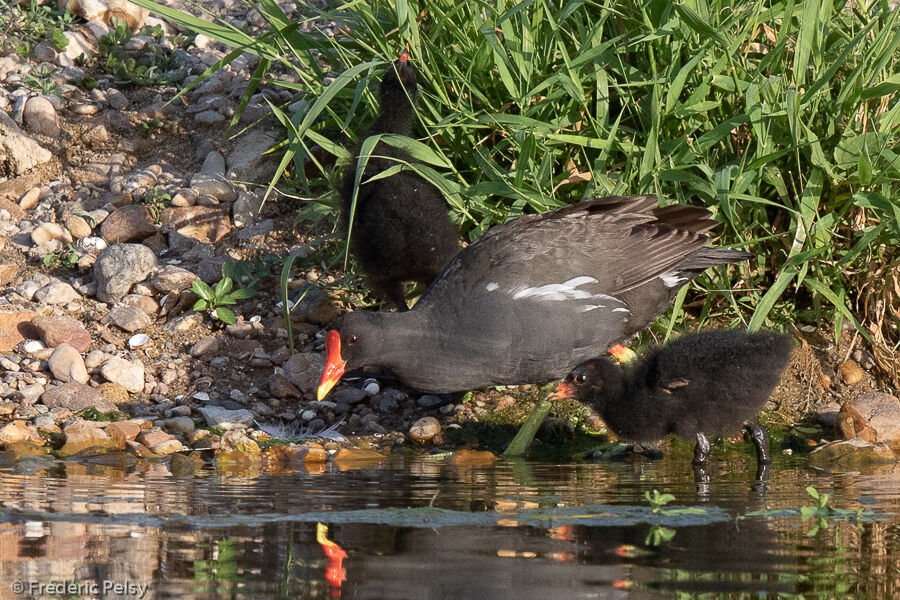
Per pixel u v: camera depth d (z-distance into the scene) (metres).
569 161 11.95
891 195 11.18
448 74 12.31
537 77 11.66
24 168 14.69
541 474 9.58
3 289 13.05
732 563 6.46
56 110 15.37
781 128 11.46
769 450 10.72
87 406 11.30
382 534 7.15
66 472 9.43
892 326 11.97
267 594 5.88
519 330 9.95
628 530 7.27
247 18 16.62
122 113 15.47
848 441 10.55
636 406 10.25
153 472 9.55
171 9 12.27
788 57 12.08
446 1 12.02
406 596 5.84
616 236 10.45
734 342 10.23
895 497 8.48
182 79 16.03
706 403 10.07
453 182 11.05
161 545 6.84
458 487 8.88
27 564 6.39
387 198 11.05
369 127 11.56
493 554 6.66
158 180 14.52
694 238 10.57
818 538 7.06
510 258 10.15
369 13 12.02
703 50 10.97
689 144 11.16
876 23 11.95
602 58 11.44
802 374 11.72
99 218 13.99
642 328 10.91
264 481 9.14
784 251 11.81
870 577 6.18
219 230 13.92
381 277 11.35
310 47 13.12
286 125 11.66
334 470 9.75
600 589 5.95
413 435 11.12
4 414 11.10
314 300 12.82
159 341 12.43
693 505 8.14
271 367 12.23
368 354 10.07
